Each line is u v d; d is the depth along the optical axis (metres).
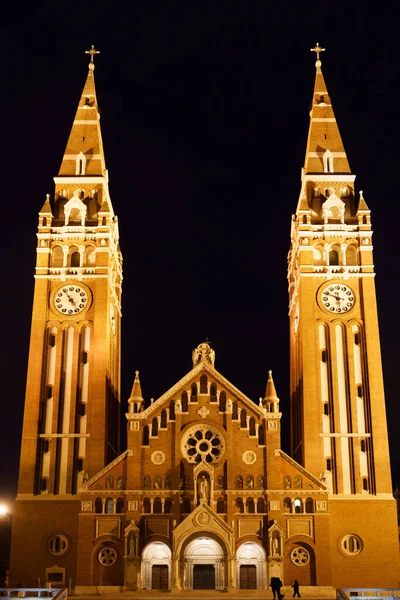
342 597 81.50
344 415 109.81
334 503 105.19
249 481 103.94
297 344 120.50
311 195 120.94
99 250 116.75
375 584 102.19
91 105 128.75
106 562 101.50
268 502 102.19
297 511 103.00
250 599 92.38
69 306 114.88
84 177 122.12
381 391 109.94
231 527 100.44
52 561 103.31
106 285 115.19
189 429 105.81
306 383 110.38
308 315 113.50
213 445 105.44
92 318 114.19
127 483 103.12
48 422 109.88
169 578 101.12
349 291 115.06
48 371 112.44
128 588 98.88
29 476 106.56
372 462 107.19
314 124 126.00
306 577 100.56
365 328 112.94
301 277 115.12
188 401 107.19
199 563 101.00
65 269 116.12
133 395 107.75
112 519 102.62
